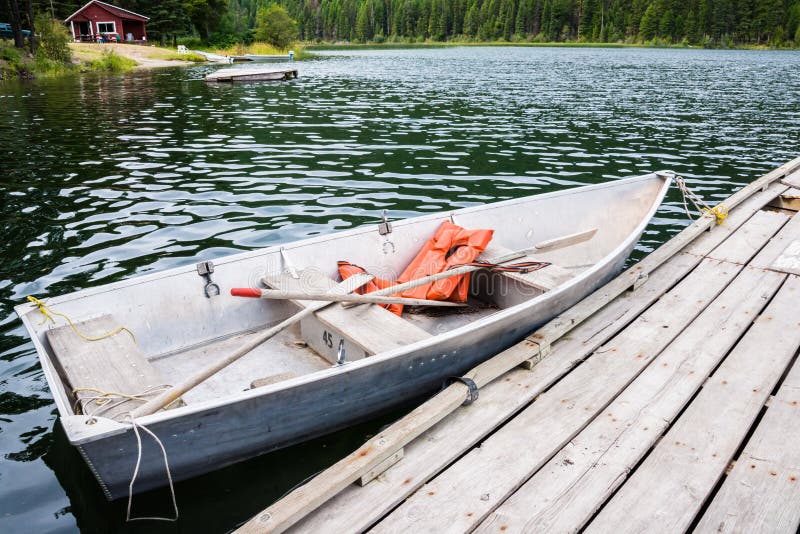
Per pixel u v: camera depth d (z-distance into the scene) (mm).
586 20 96875
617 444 2967
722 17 78125
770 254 5496
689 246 5766
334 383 2930
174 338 3658
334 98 19688
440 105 17875
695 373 3578
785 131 13875
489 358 3779
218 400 2590
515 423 3129
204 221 6992
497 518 2527
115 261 5762
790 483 2688
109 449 2418
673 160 10625
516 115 15891
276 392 2740
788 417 3154
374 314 3539
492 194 8273
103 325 3215
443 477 2758
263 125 14008
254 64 37875
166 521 2711
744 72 33000
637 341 3963
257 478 2947
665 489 2674
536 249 4551
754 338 3994
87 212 7262
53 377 2611
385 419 3438
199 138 12312
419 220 4688
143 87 23016
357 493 2645
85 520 2727
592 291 4629
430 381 3459
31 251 5988
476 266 4141
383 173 9391
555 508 2576
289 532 2420
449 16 114500
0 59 26297
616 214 5871
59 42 29609
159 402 2535
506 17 106188
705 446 2945
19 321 4520
